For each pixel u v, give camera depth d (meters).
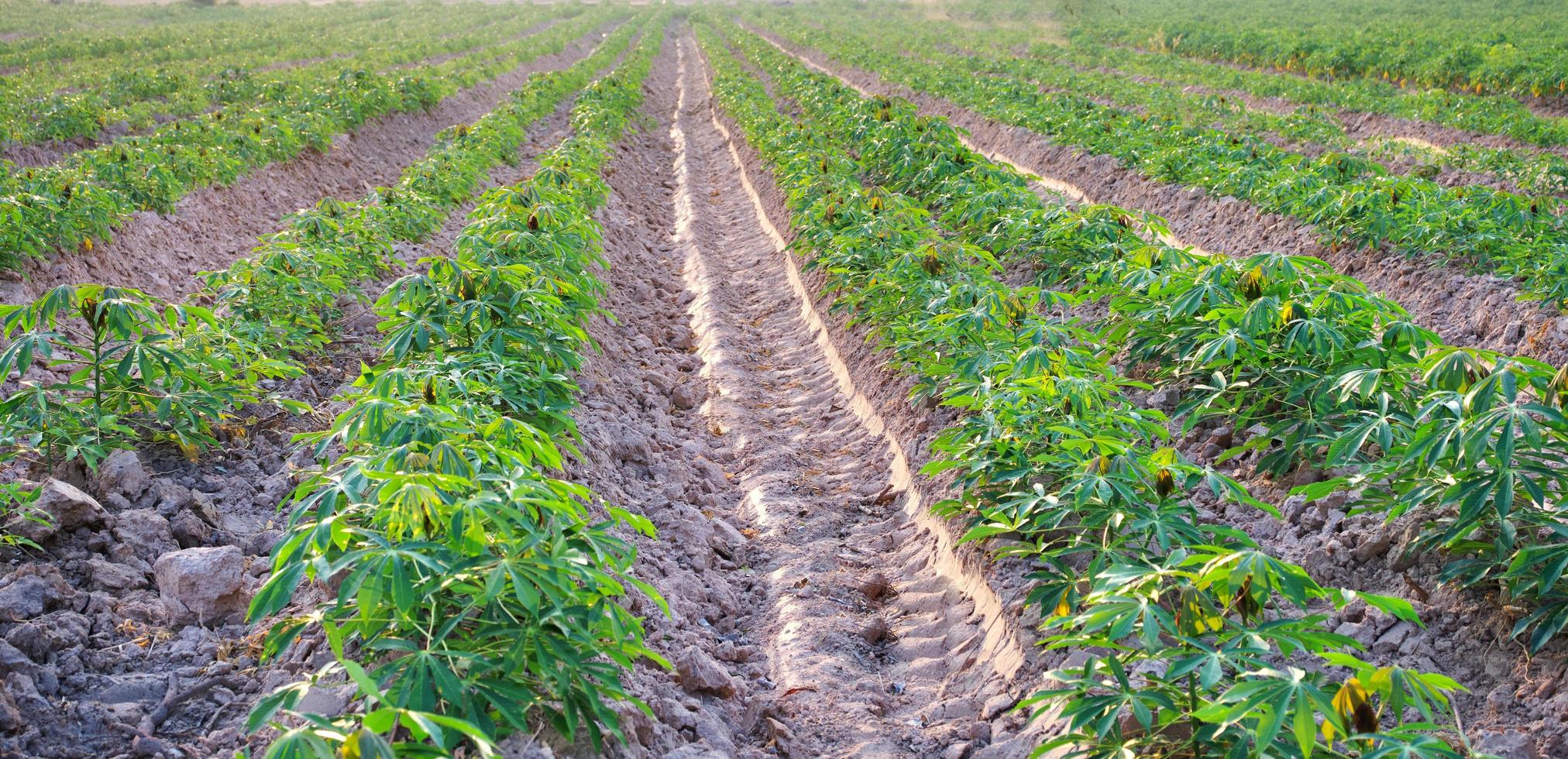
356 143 15.80
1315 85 23.05
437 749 2.22
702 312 9.31
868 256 7.53
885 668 4.25
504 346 4.85
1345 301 4.73
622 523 4.87
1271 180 10.20
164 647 3.58
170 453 4.99
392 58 32.03
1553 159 12.93
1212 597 3.08
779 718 3.79
